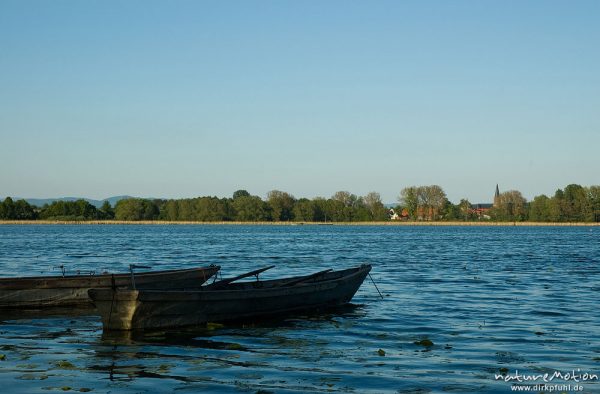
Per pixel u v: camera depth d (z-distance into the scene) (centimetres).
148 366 1691
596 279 3931
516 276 4144
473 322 2356
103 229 18400
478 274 4297
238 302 2319
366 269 2978
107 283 2781
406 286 3541
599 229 18800
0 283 2622
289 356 1806
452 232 16188
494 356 1803
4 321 2384
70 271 4506
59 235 12950
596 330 2186
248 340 2025
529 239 11325
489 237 12456
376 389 1488
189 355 1814
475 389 1491
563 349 1889
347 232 16175
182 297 2133
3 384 1516
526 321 2370
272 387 1500
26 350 1877
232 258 6109
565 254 6719
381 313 2572
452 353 1842
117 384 1523
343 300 2802
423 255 6600
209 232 15800
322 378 1574
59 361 1738
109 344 1953
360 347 1925
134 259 5866
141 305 2048
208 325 2239
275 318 2444
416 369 1659
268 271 4644
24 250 7300
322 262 5572
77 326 2277
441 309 2673
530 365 1702
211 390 1478
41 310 2645
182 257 6219
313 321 2380
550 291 3300
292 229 19375
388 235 13800
